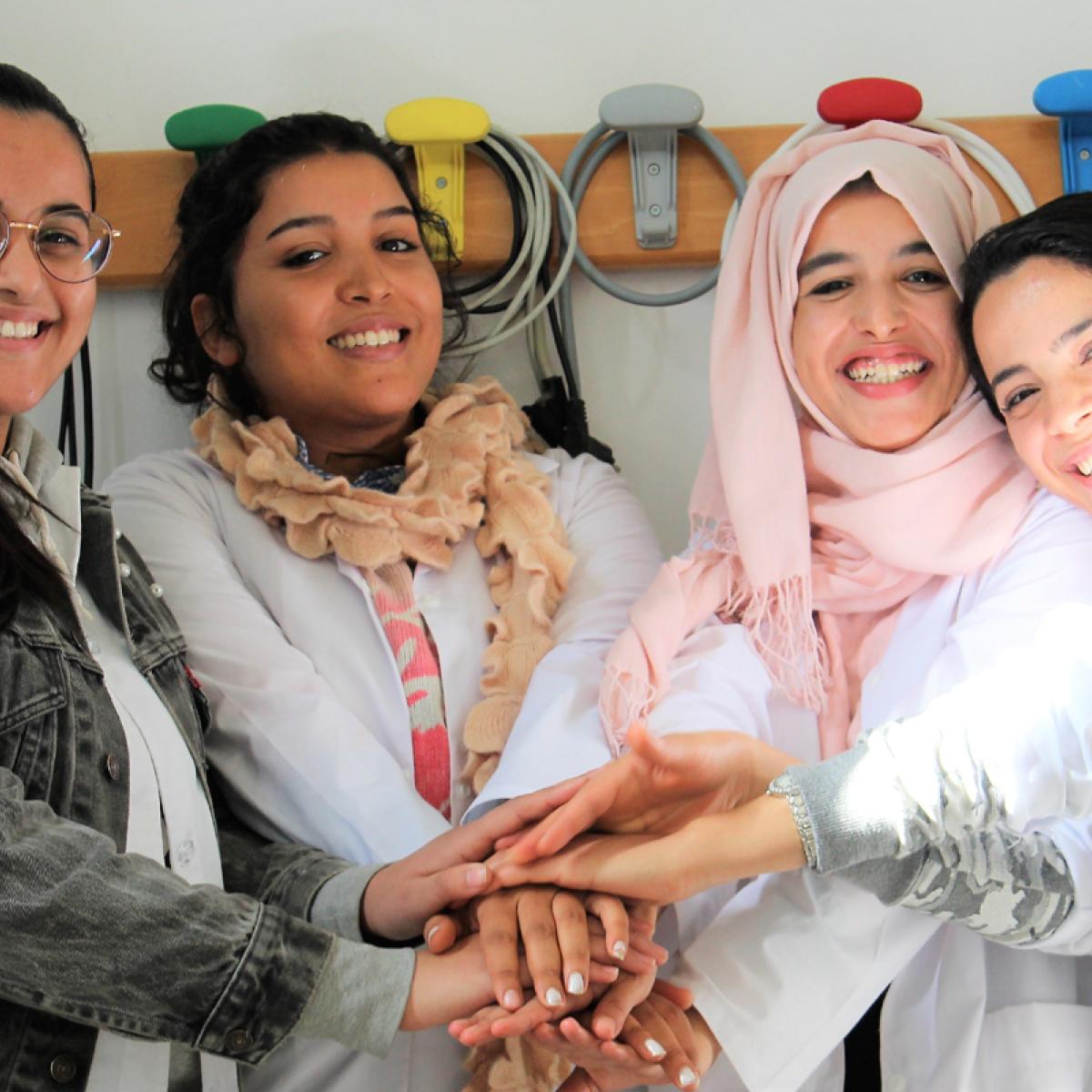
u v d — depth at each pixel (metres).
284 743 1.65
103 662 1.50
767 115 2.16
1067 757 1.40
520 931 1.48
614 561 1.86
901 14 2.16
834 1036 1.50
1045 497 1.67
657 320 2.17
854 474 1.72
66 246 1.47
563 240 2.11
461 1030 1.42
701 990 1.50
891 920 1.52
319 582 1.79
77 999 1.30
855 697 1.72
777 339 1.77
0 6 2.16
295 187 1.88
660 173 2.09
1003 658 1.50
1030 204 2.04
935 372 1.71
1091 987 1.59
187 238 1.96
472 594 1.82
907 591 1.72
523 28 2.17
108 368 2.15
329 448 1.95
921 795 1.40
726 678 1.70
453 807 1.72
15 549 1.42
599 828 1.54
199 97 2.16
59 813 1.39
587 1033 1.43
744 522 1.73
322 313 1.84
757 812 1.45
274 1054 1.56
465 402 1.94
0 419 1.50
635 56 2.17
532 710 1.67
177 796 1.49
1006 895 1.46
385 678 1.75
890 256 1.72
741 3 2.17
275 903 1.55
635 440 2.16
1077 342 1.51
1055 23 2.16
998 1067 1.54
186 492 1.84
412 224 1.91
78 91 2.16
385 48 2.17
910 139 1.83
